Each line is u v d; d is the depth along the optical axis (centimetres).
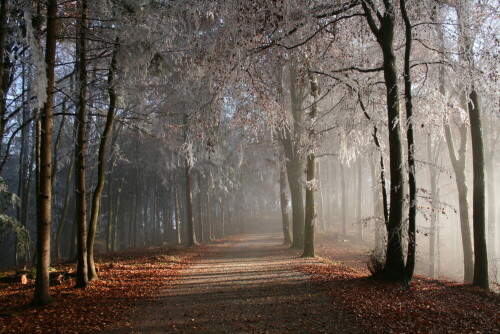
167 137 1766
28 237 1294
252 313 708
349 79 1031
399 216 912
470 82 898
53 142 2245
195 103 980
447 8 973
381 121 1048
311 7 911
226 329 611
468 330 580
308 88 1667
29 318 677
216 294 892
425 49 1092
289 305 759
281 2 798
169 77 1309
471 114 1072
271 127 1076
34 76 706
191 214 2542
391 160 930
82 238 966
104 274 1152
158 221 3572
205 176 2656
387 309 696
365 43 1135
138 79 1100
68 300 813
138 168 2983
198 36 885
